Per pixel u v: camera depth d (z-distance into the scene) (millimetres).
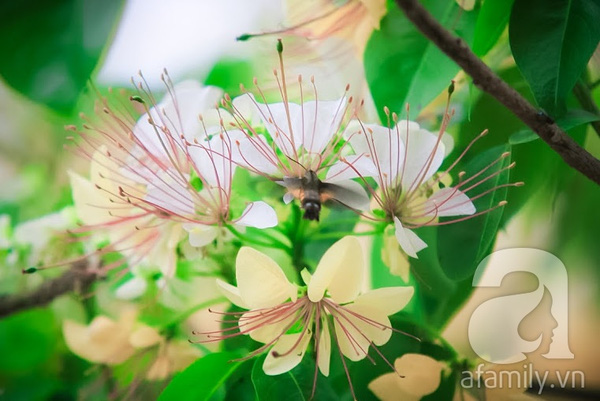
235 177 475
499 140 502
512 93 417
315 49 516
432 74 483
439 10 489
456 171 498
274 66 521
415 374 479
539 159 498
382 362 480
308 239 490
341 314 454
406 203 472
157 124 475
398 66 486
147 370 524
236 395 480
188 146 461
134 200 481
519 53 448
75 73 394
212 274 500
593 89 490
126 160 480
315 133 459
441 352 484
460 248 477
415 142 468
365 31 505
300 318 454
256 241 484
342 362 474
